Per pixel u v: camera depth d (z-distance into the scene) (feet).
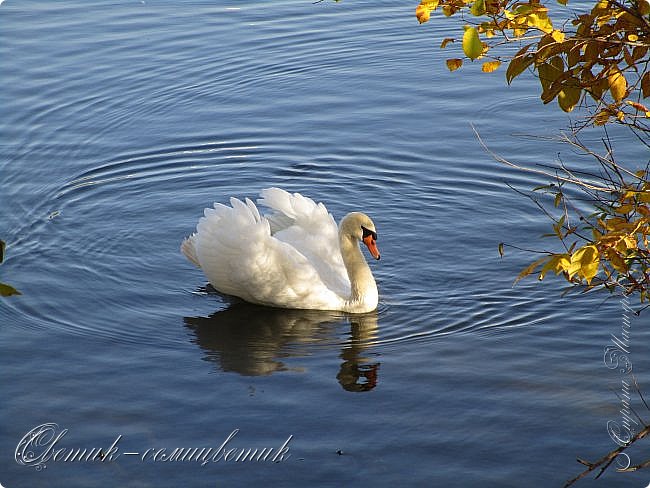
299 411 44.27
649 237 38.91
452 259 59.26
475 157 70.74
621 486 38.52
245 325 52.90
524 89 80.33
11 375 47.55
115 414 44.39
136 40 90.07
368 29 93.30
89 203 66.85
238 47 89.15
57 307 54.19
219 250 55.06
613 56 30.30
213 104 79.87
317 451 41.34
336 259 57.93
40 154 72.64
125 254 60.54
